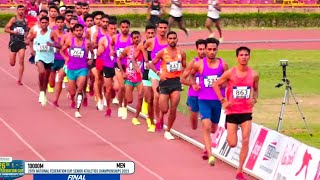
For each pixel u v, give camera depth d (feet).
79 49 117.91
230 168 91.81
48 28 124.98
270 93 142.20
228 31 250.37
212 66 91.20
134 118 114.73
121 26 112.68
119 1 278.26
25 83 148.25
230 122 86.58
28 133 109.29
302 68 173.58
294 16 270.26
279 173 82.99
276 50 206.59
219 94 86.58
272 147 85.81
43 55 125.49
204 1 282.77
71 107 126.21
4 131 110.42
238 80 85.20
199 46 92.68
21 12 144.87
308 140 107.14
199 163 94.02
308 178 77.56
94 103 130.11
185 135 106.83
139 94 112.98
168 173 89.86
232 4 270.26
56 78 139.54
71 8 150.71
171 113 103.55
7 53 188.03
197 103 97.25
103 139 105.70
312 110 127.34
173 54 101.19
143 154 98.07
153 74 106.63
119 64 113.70
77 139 105.70
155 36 107.24
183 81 93.20
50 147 101.40
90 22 127.13
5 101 131.34
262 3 287.07
